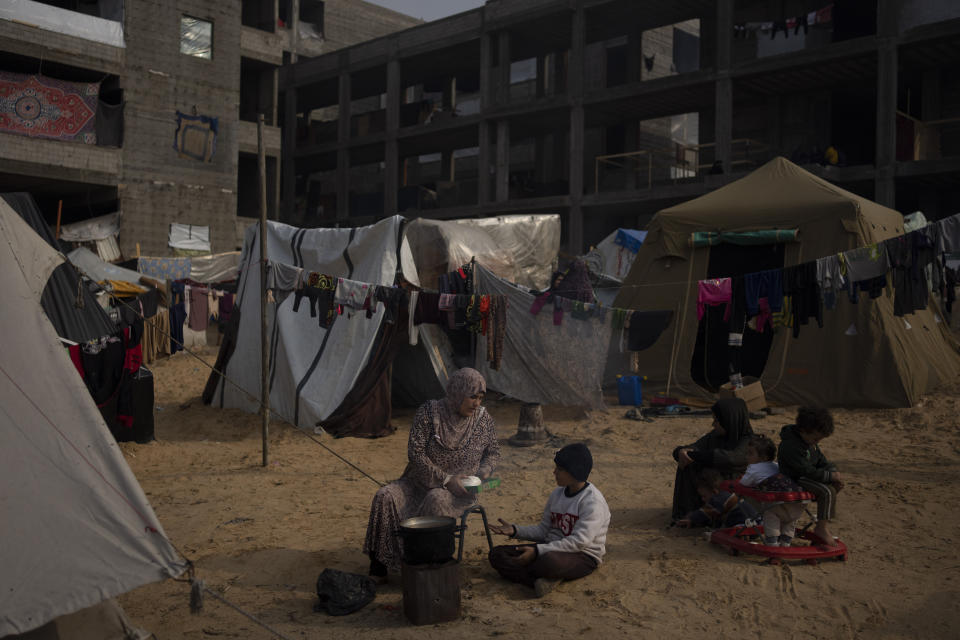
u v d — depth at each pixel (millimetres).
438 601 4270
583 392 12000
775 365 12320
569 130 33688
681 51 36688
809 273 8797
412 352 12992
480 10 32219
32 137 24734
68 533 3572
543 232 17969
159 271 24625
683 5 28281
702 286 9641
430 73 38031
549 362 12312
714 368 12844
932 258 7539
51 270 5613
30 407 3820
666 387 13000
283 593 4820
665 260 13570
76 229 26406
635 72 31250
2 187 27125
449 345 12961
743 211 12914
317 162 40531
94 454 3850
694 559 5328
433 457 4871
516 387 12758
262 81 34000
